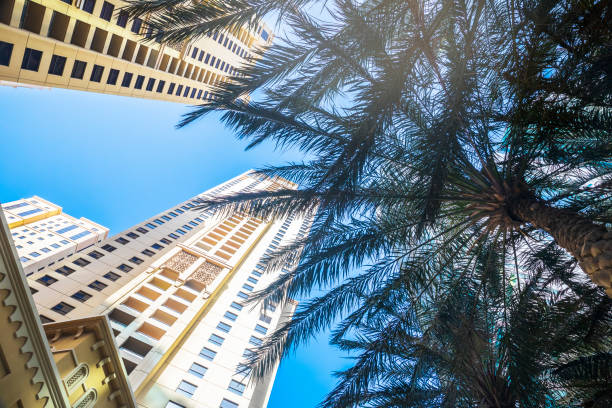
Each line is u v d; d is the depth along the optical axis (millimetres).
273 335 9898
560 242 6801
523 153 8281
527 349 7609
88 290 33000
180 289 35969
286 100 8195
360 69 7051
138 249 43688
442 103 7062
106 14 22172
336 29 6527
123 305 30594
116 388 15234
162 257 40688
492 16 7523
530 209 7730
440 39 7234
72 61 21578
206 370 28547
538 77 6812
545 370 8680
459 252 9641
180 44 7621
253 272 46031
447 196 8555
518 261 9938
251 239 55250
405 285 8828
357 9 6160
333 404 8797
